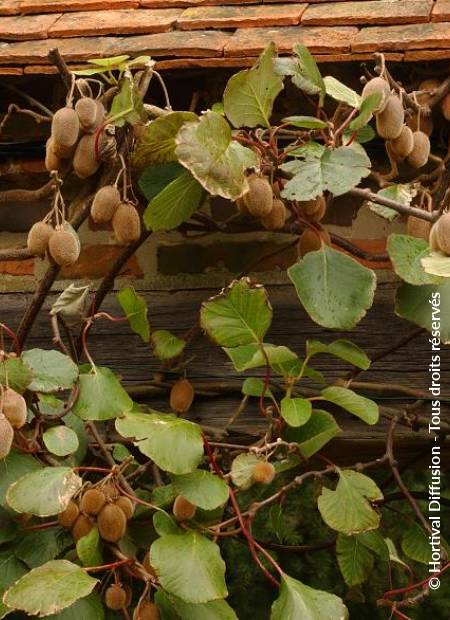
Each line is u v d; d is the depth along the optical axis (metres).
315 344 2.97
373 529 3.04
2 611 2.79
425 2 3.19
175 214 2.96
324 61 3.09
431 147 3.21
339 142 2.94
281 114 3.24
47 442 2.89
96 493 2.83
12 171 3.32
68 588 2.74
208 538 2.90
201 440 2.84
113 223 2.92
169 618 2.82
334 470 2.97
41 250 2.91
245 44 3.11
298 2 3.23
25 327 3.06
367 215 3.26
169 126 2.90
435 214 2.82
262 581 4.32
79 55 3.15
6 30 3.25
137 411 2.97
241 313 2.91
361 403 2.98
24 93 3.24
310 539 4.32
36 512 2.79
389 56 3.07
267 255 3.25
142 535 2.94
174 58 3.13
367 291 2.88
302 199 2.81
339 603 2.83
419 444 3.23
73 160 2.93
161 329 3.29
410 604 3.01
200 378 3.26
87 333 3.19
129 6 3.30
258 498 4.08
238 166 2.80
